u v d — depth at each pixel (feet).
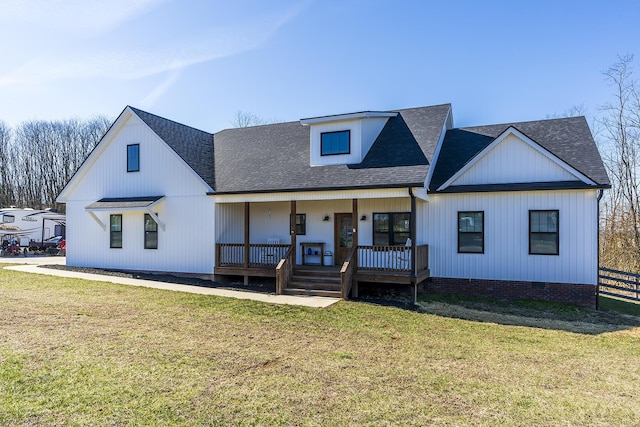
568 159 40.24
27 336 22.68
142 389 16.25
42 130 167.63
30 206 160.76
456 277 41.70
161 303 33.19
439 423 14.16
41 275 47.88
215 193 46.47
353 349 22.91
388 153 44.73
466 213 41.50
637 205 79.05
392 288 41.50
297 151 51.72
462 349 23.67
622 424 14.44
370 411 14.97
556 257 37.96
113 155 55.31
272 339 24.27
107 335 23.58
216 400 15.53
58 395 15.39
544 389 17.69
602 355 23.34
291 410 14.89
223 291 40.22
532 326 30.25
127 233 53.88
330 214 48.62
